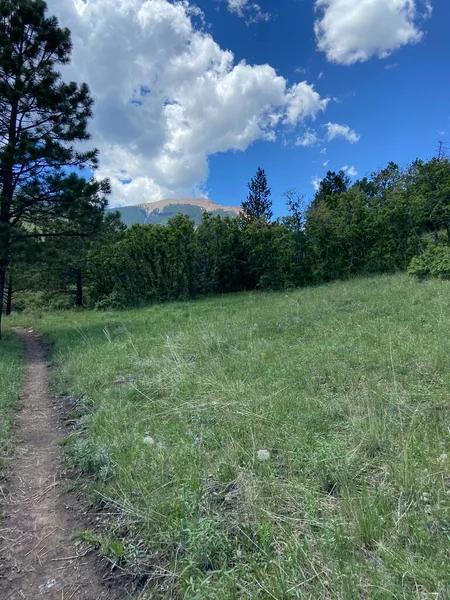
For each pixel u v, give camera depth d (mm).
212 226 23938
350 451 2963
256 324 8273
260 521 2338
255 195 33781
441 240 17172
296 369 4961
